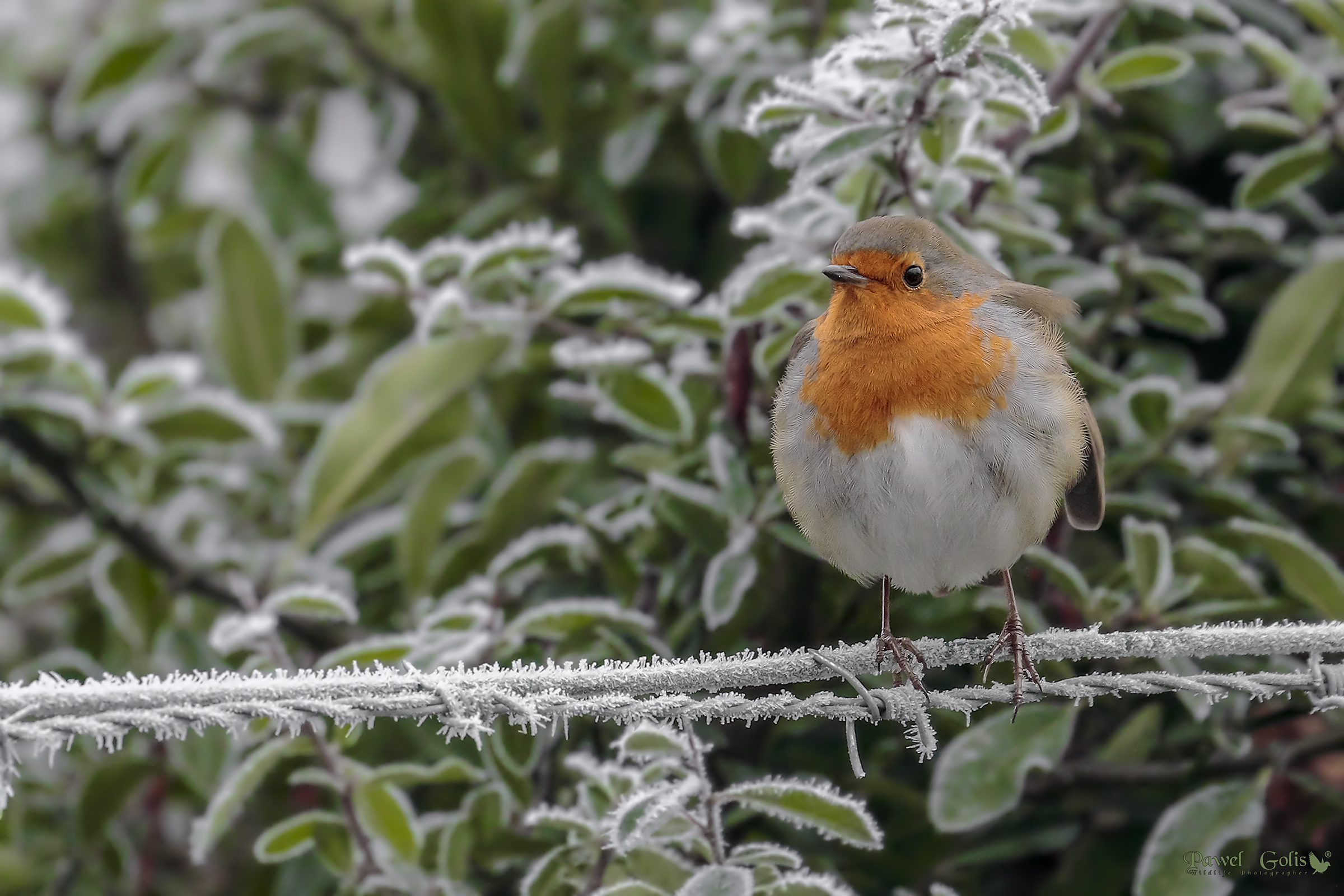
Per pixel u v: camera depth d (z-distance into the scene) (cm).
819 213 345
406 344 361
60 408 352
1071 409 338
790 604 349
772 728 350
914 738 337
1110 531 356
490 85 362
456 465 354
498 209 362
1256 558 354
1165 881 343
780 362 350
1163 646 332
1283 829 350
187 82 371
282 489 362
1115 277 352
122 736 328
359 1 366
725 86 356
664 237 365
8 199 378
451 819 346
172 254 374
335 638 355
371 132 367
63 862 355
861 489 338
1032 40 345
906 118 338
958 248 339
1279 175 350
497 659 345
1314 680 332
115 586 355
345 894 345
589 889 339
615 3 363
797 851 350
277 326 361
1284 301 352
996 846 350
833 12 358
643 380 348
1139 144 359
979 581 340
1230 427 350
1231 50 357
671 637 349
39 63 378
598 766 344
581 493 359
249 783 342
